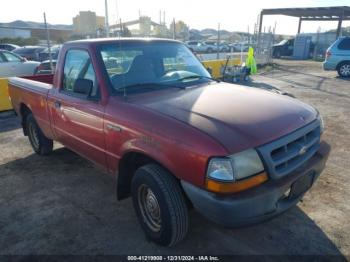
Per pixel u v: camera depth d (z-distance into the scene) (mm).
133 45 3680
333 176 4309
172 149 2496
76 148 3934
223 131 2410
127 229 3262
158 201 2697
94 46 3443
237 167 2277
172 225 2668
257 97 3219
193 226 3246
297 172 2631
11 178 4500
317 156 2955
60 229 3287
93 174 4578
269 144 2439
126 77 3373
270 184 2430
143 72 3514
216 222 2363
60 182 4344
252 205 2299
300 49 27688
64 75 3936
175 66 3865
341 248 2910
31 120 5090
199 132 2414
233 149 2281
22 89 5012
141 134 2740
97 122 3268
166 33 19516
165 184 2639
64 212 3598
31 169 4793
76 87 3229
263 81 13656
